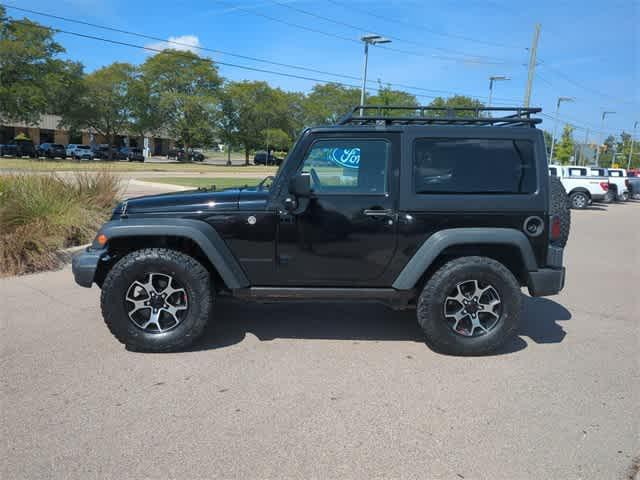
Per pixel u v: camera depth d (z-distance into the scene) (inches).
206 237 166.7
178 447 117.9
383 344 184.7
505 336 171.2
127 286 167.5
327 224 169.9
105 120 2388.0
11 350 173.0
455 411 136.2
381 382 152.9
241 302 235.0
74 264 172.9
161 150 3447.3
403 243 170.1
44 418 129.6
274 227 170.4
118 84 2316.7
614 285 285.4
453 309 173.9
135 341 169.6
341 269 173.2
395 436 123.7
